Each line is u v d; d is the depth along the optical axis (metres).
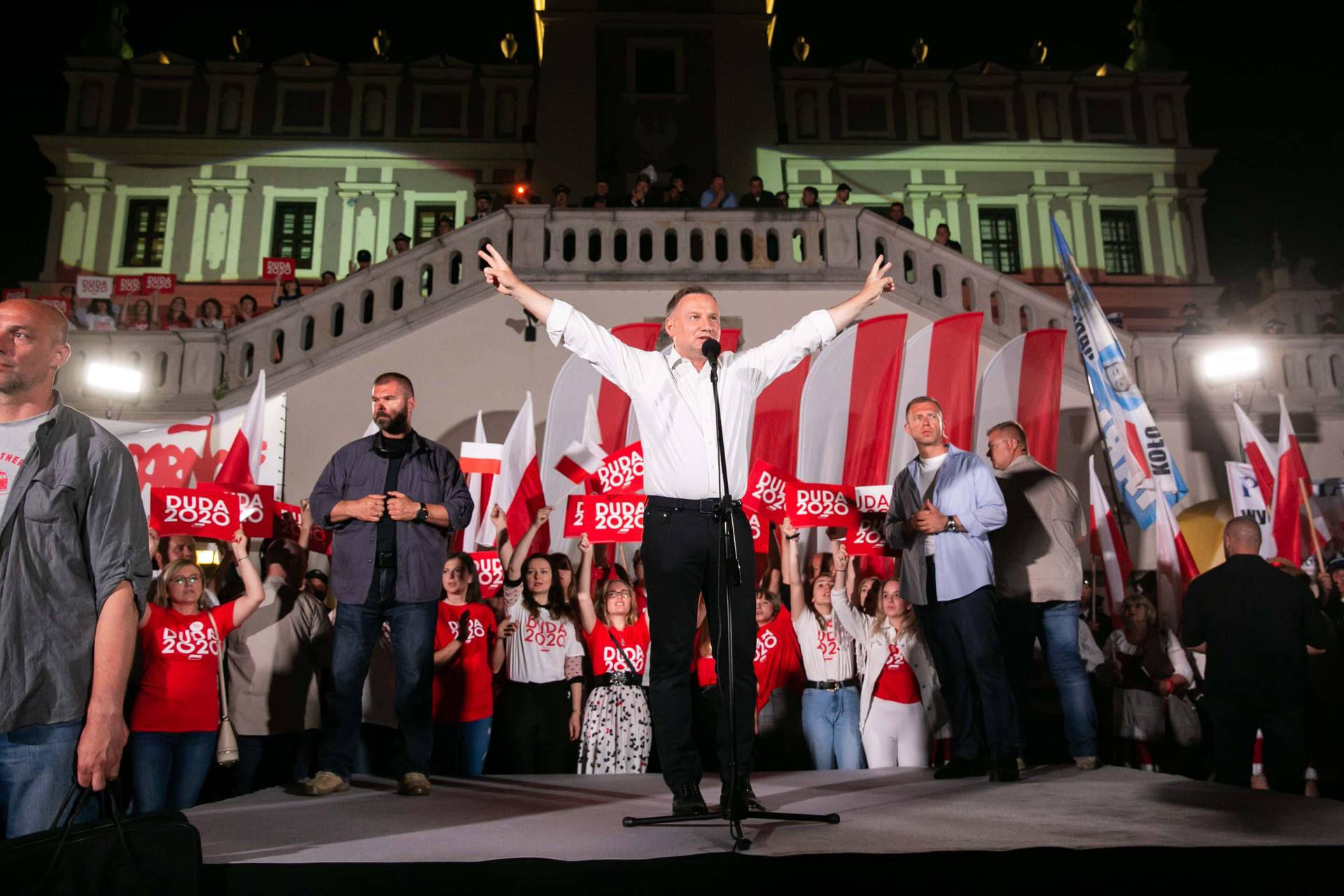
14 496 2.26
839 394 8.95
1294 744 4.67
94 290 12.52
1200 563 10.02
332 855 2.30
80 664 2.27
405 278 10.34
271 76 21.31
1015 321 10.55
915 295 10.26
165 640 4.74
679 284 10.23
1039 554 4.71
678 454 2.94
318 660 5.71
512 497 7.48
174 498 5.06
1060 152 21.52
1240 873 2.30
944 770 3.92
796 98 21.52
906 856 2.25
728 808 2.68
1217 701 4.84
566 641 6.00
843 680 5.85
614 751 5.70
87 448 2.36
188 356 10.01
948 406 9.23
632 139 19.56
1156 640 6.36
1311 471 10.85
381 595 3.79
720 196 12.41
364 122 21.23
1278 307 20.00
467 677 5.60
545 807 3.13
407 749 3.63
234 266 20.20
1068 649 4.63
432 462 4.02
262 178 20.69
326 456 9.77
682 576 2.90
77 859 2.01
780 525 5.93
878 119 21.61
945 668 4.07
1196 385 10.88
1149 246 21.30
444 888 2.20
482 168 20.94
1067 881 2.27
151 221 20.48
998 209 21.44
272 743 5.57
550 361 10.00
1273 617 4.76
